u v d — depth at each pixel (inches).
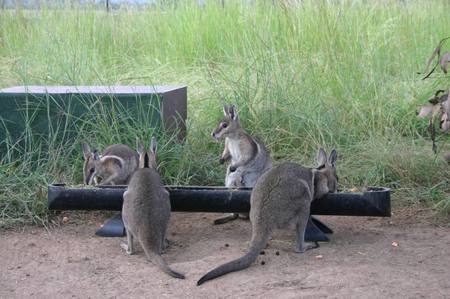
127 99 355.3
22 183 327.3
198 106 431.2
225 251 278.2
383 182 357.1
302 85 433.1
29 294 242.7
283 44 490.3
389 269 255.8
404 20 540.4
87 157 329.1
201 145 386.9
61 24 579.2
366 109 422.9
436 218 323.0
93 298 238.2
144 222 269.0
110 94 355.6
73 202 293.9
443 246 284.5
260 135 397.1
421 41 527.8
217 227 313.6
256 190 276.2
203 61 508.4
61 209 296.5
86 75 477.7
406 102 438.0
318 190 285.1
